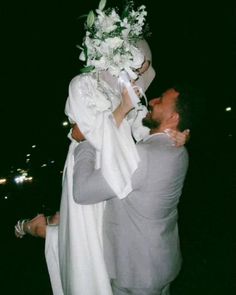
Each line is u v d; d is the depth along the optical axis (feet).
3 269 20.47
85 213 6.70
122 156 6.27
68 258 6.86
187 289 14.70
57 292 7.69
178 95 6.91
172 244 7.11
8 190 37.93
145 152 6.54
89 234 6.70
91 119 6.39
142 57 6.56
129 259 6.68
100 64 6.34
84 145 6.68
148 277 6.70
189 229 21.40
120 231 6.68
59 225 7.22
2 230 29.63
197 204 26.50
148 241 6.70
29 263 20.89
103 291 6.68
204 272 15.90
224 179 33.96
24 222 8.15
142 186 6.55
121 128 6.47
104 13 6.43
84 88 6.52
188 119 6.94
